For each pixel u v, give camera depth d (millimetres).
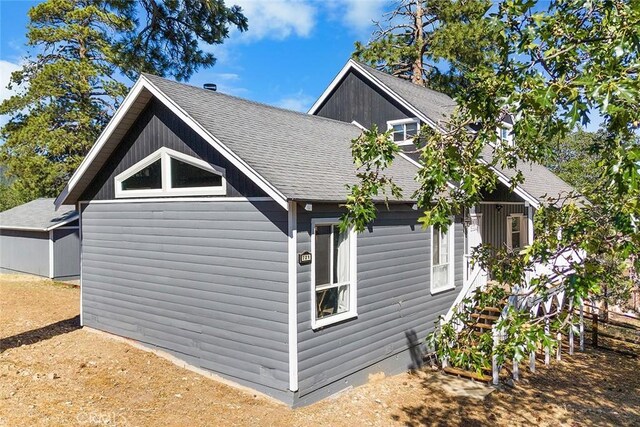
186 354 9109
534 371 10242
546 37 4332
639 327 13781
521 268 5992
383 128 14539
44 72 20641
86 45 22672
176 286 9297
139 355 9578
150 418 6762
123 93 22297
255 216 7980
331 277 8352
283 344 7598
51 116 21281
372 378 9086
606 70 3760
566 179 20109
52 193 25344
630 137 4164
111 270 10688
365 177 5062
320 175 8516
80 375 8352
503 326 4457
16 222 22406
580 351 11938
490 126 4523
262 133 9555
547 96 3613
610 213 4664
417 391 8805
